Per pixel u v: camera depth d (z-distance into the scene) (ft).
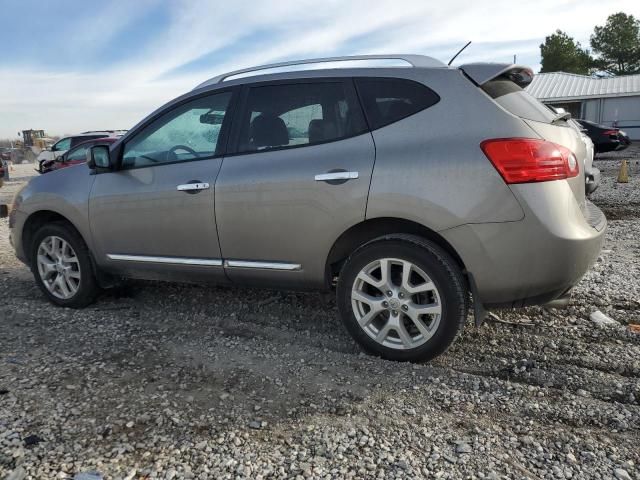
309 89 12.16
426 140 10.77
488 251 10.29
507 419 9.37
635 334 12.60
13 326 14.12
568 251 10.09
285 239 12.03
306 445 8.70
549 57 181.78
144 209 13.74
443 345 10.95
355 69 11.87
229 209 12.50
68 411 9.70
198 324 14.20
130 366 11.57
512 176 10.02
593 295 15.25
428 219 10.57
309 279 12.13
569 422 9.24
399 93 11.30
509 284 10.38
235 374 11.18
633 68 183.42
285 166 11.90
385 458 8.34
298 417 9.52
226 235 12.71
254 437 8.94
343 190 11.21
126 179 14.14
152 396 10.27
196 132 13.39
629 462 8.13
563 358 11.59
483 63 11.00
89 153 14.12
